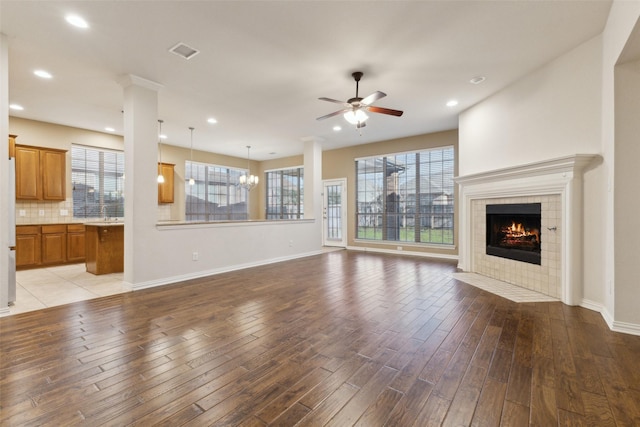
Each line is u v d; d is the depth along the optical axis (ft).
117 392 5.74
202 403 5.43
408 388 5.87
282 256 20.77
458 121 18.52
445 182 21.65
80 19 8.88
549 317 9.64
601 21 9.16
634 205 8.43
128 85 12.89
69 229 19.27
